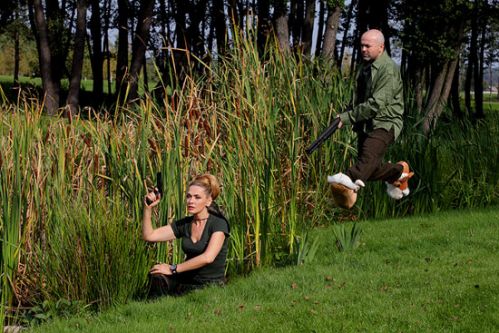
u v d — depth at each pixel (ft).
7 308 23.94
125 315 22.03
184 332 19.51
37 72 140.46
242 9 73.20
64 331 20.75
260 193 28.60
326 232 33.47
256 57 31.04
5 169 24.66
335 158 36.27
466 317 20.13
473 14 81.05
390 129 22.49
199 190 23.08
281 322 20.29
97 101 116.57
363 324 19.79
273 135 29.25
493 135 44.78
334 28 70.33
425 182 40.29
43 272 24.72
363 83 22.88
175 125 26.35
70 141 27.50
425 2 75.77
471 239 30.19
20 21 129.29
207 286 23.68
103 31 128.67
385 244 30.30
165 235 23.65
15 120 25.54
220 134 28.81
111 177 26.55
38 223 25.80
